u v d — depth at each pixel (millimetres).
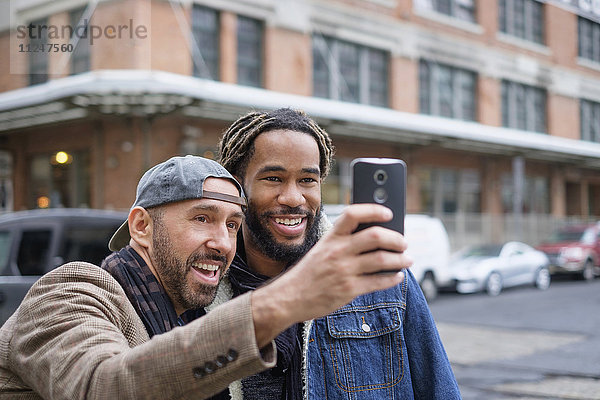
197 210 1220
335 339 1521
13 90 13367
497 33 20781
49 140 14289
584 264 16266
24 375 1049
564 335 8062
